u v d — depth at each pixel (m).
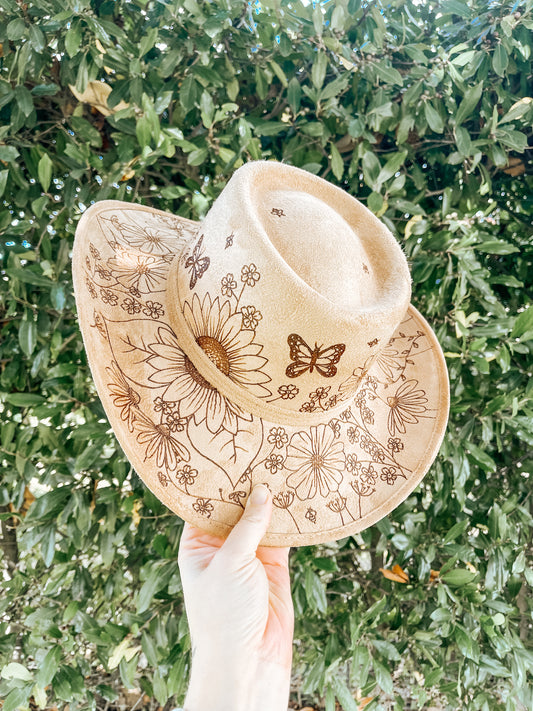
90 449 1.58
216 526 0.98
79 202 1.69
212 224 1.00
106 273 1.05
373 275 1.07
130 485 1.86
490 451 2.07
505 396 1.78
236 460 1.00
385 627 2.07
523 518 1.89
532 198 2.05
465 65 1.79
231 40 1.70
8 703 1.56
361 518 1.12
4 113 1.72
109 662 1.64
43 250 1.61
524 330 1.71
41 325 1.65
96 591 1.97
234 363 0.95
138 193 1.91
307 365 0.93
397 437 1.25
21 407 1.85
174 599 1.75
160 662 1.66
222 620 0.99
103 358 0.92
